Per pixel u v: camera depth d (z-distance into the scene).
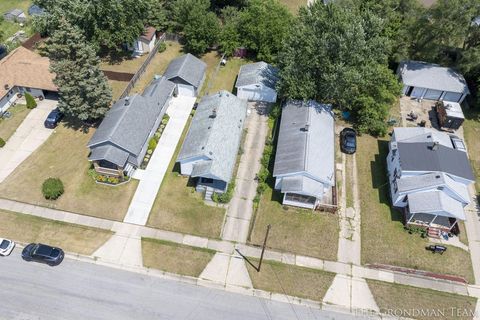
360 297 37.12
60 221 41.41
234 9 70.44
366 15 52.47
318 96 55.25
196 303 35.91
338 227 42.72
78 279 36.91
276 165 44.97
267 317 35.34
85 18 57.66
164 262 38.72
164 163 48.22
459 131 55.97
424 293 37.56
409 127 50.84
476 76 60.84
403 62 62.81
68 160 47.69
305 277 38.34
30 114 53.62
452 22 57.62
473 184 48.56
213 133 46.66
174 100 57.97
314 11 52.56
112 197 43.97
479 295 37.72
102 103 49.91
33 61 56.38
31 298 35.19
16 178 45.31
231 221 42.62
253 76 57.94
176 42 70.44
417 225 42.41
